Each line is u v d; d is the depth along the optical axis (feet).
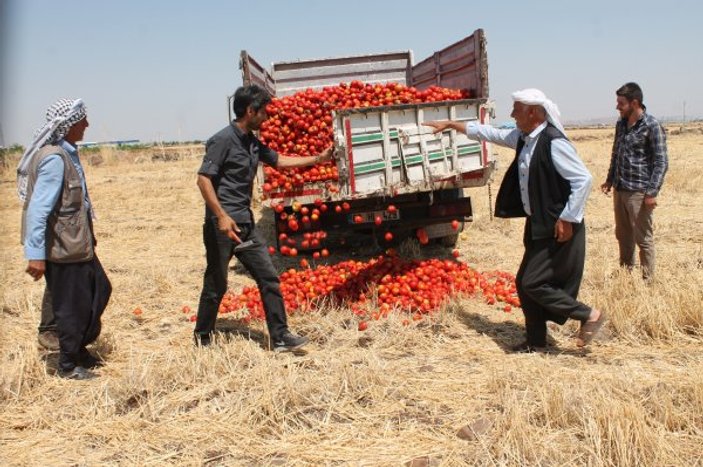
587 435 11.98
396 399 14.38
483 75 26.55
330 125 23.77
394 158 22.09
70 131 15.97
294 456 12.19
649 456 11.28
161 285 25.49
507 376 14.94
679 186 47.37
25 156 15.72
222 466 11.98
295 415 13.71
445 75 33.22
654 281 22.03
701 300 18.54
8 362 16.85
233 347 17.22
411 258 29.66
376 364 15.75
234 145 16.71
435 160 22.94
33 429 13.61
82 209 15.81
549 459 11.54
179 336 19.67
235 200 16.92
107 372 16.72
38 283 26.99
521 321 20.18
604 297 19.93
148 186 60.44
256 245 17.24
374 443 12.55
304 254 30.99
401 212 26.86
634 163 22.07
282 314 17.47
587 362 16.24
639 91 21.76
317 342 18.71
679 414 12.56
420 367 16.26
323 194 23.82
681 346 17.25
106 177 70.79
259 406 13.79
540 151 16.12
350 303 21.33
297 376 15.07
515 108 16.53
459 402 14.15
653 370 15.48
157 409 14.12
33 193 15.14
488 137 18.95
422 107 22.43
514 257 29.66
